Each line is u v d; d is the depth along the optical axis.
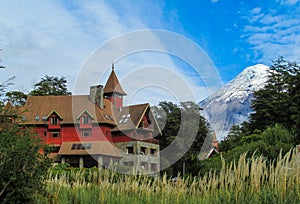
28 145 7.23
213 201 6.90
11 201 6.75
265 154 14.52
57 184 9.93
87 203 8.65
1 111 7.80
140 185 9.12
